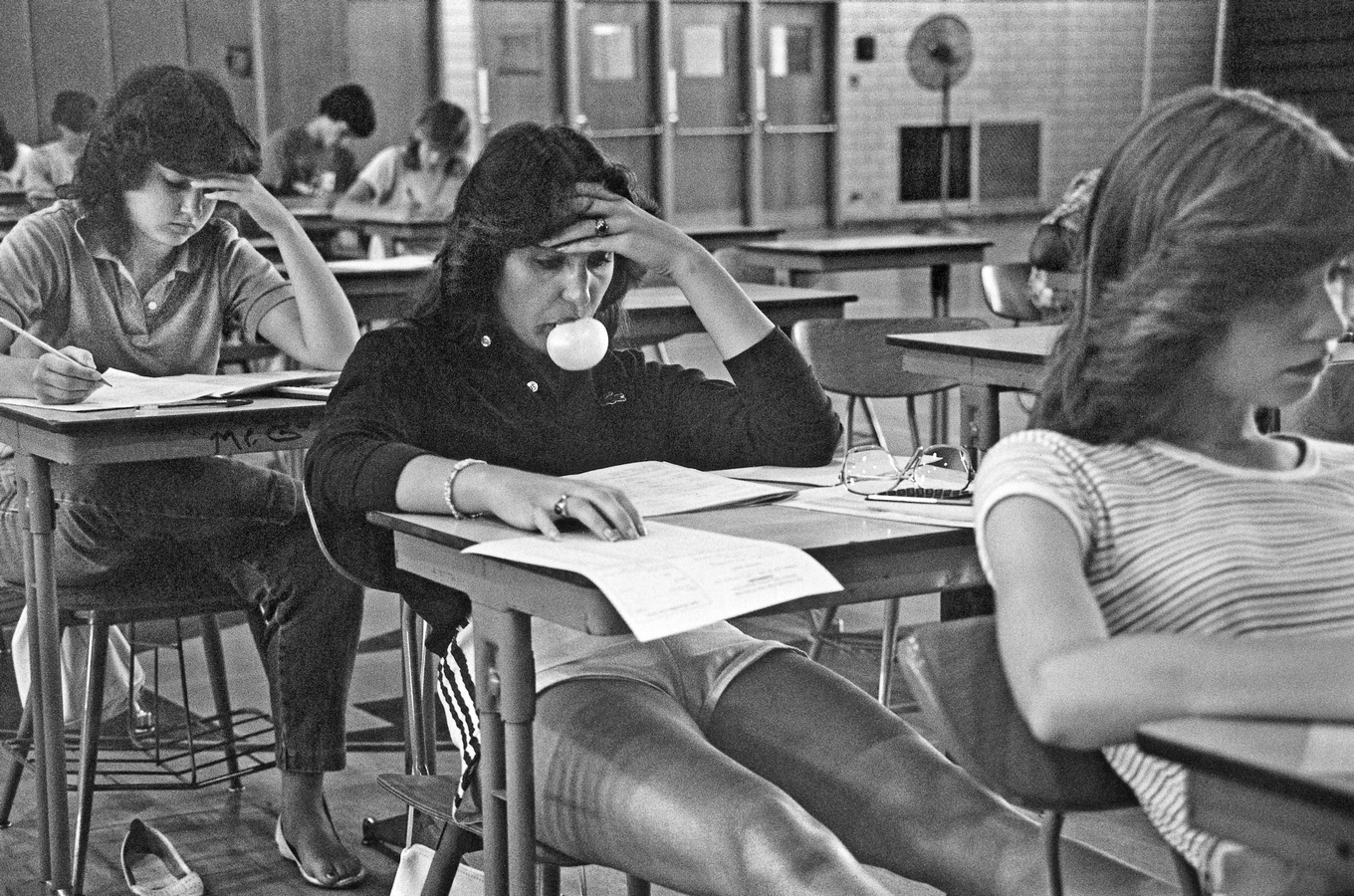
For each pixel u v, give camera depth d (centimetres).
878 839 179
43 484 280
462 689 199
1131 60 1889
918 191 1789
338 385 211
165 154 314
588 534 174
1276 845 97
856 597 169
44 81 1276
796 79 1691
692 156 1625
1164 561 133
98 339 324
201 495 303
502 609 170
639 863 179
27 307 316
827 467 223
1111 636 132
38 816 297
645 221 212
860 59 1717
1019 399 346
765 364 220
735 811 168
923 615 476
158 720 361
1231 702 109
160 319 329
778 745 188
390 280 591
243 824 331
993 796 174
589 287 212
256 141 330
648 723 183
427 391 212
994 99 1820
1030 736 128
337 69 1385
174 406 280
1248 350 132
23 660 331
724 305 220
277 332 338
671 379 229
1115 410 136
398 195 966
